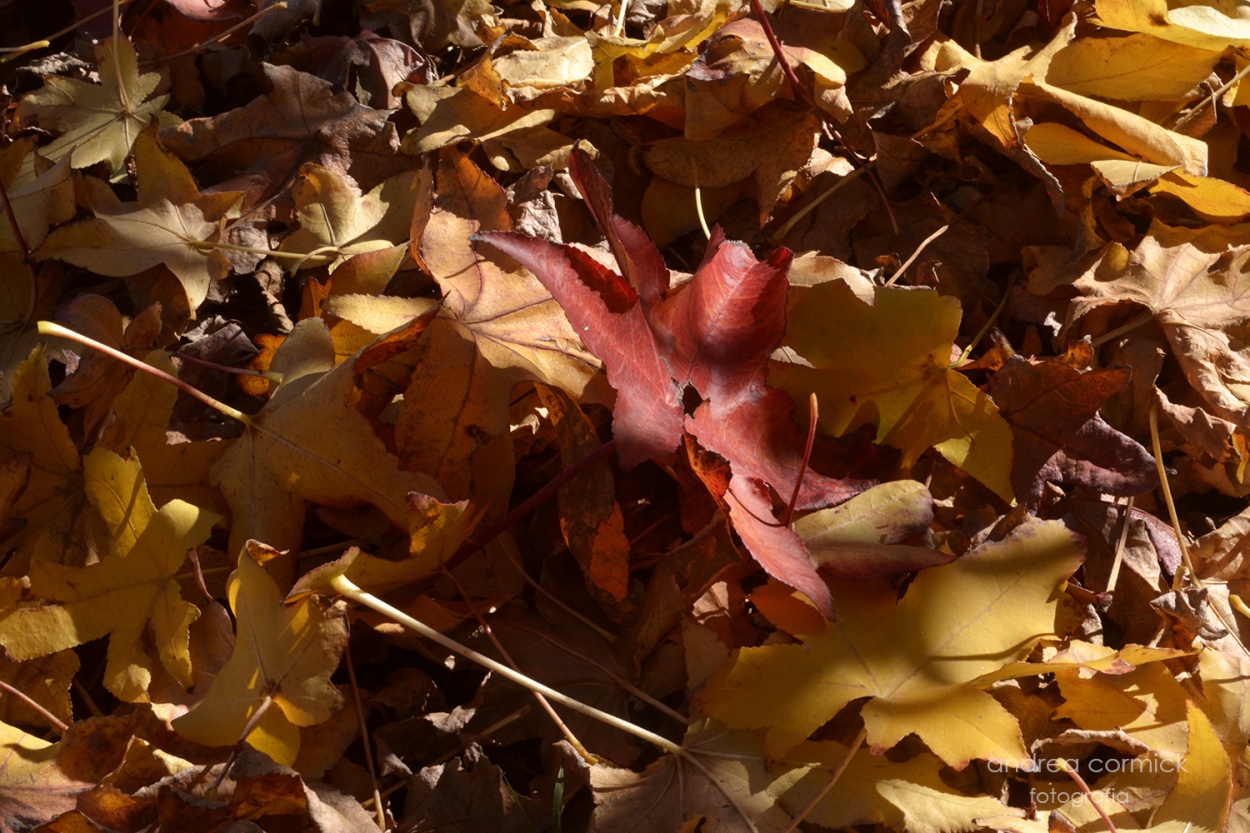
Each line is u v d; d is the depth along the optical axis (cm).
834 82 92
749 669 80
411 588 84
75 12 102
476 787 80
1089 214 92
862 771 79
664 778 80
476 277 85
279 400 84
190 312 90
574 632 85
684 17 100
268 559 79
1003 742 78
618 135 96
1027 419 87
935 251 94
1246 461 89
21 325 91
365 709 83
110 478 83
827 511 84
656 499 88
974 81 92
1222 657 85
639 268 82
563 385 84
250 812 78
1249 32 95
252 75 99
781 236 94
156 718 80
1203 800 80
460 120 94
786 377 87
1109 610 88
